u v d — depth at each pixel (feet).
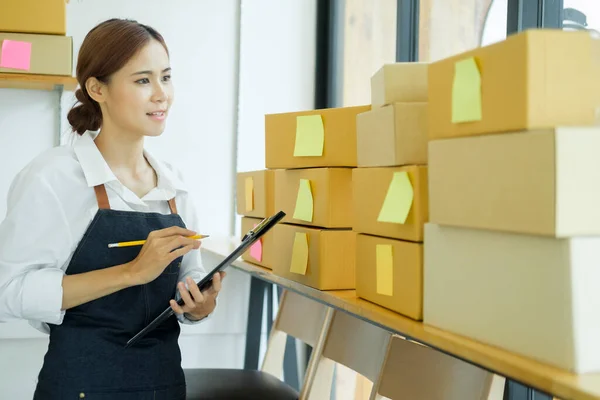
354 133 6.01
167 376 5.90
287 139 6.75
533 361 3.45
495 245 3.74
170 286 6.05
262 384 7.82
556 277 3.30
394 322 4.59
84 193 5.67
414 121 4.79
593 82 3.52
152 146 10.70
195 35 10.80
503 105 3.61
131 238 5.74
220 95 10.93
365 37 9.98
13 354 9.98
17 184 5.59
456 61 4.03
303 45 11.20
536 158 3.34
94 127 6.16
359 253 5.45
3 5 8.64
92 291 5.36
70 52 8.86
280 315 8.53
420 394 5.50
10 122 9.98
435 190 4.23
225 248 8.89
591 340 3.23
